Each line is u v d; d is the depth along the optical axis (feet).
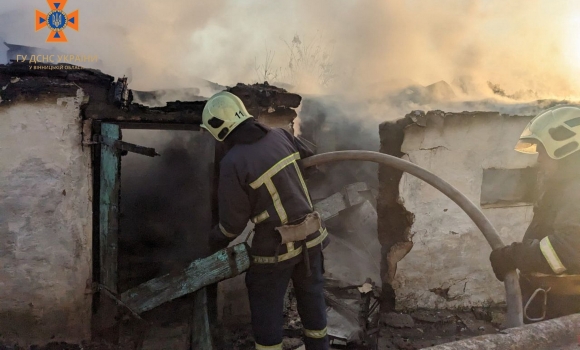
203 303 9.95
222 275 9.98
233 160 7.72
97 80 10.12
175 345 10.49
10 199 10.04
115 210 10.39
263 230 8.02
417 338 11.64
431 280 12.78
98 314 10.59
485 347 5.78
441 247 12.66
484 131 12.25
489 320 12.64
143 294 10.41
